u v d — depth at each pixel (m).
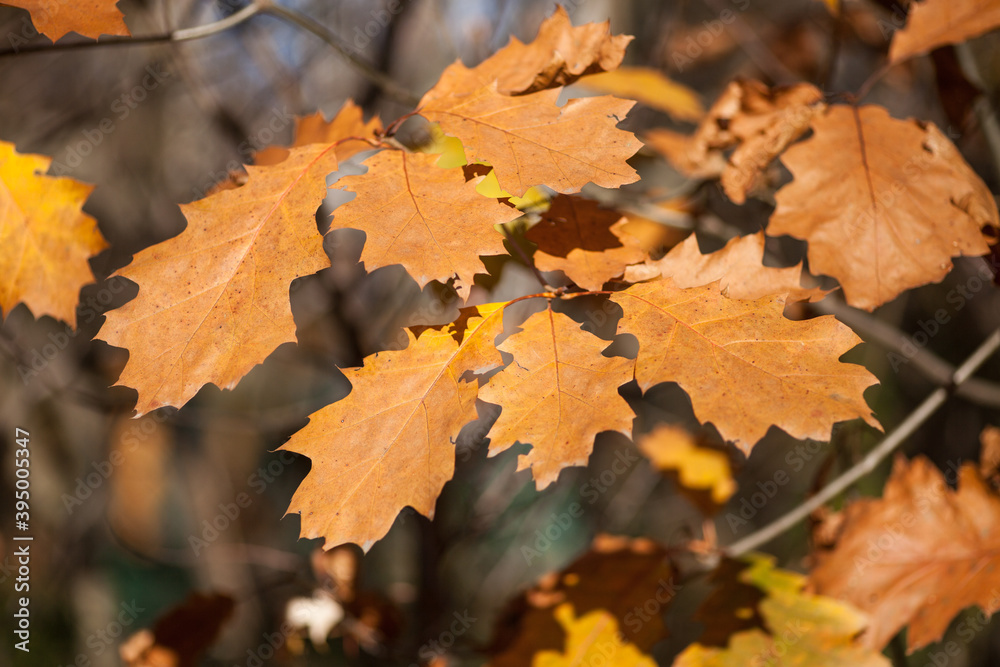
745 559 0.99
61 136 2.15
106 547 2.74
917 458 0.98
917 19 0.87
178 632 1.25
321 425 0.71
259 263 0.73
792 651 0.94
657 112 1.82
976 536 0.94
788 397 0.70
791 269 0.78
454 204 0.73
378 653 1.33
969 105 0.96
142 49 2.03
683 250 0.78
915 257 0.79
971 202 0.80
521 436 0.71
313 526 0.70
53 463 2.48
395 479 0.71
